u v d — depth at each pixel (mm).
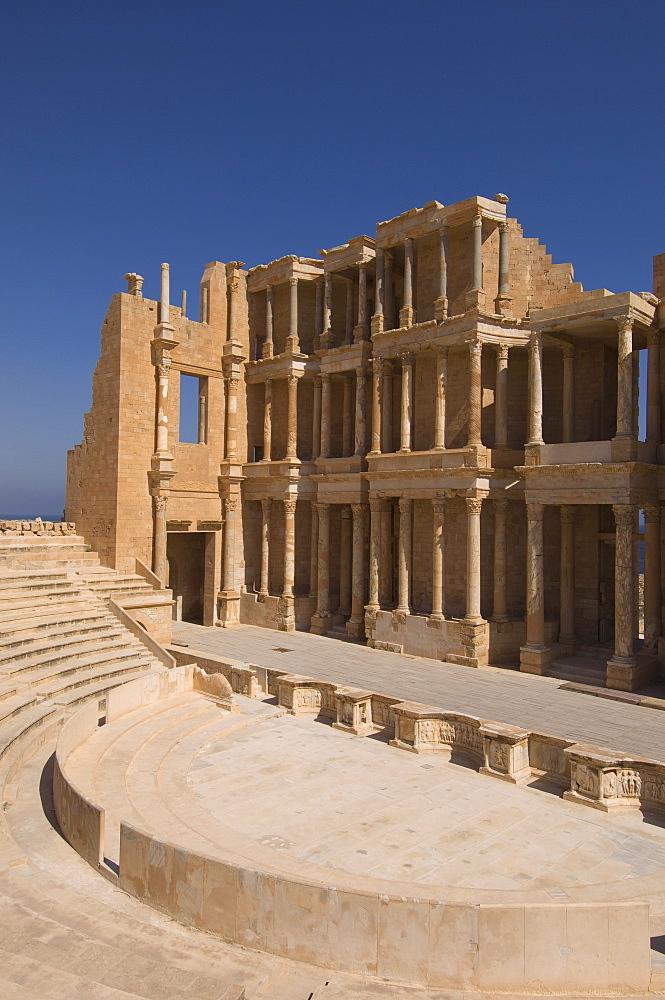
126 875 12461
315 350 44281
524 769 20000
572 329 33188
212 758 21344
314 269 44719
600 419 35656
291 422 44031
